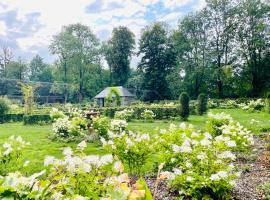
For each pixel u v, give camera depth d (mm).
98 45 59156
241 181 6484
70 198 2898
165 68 54250
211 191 5359
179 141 7051
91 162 4148
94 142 12672
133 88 56594
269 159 8320
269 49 44688
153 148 7121
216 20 47031
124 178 3104
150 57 54594
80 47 56375
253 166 7859
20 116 26125
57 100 55812
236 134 9750
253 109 27734
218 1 46031
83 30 57844
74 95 59594
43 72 78375
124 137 7113
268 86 44188
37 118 22797
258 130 14953
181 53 49031
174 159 6328
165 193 5691
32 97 26062
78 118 15000
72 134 13438
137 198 2291
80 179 3787
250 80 46281
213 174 5215
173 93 50312
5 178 2607
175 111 23750
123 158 6949
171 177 5457
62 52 56688
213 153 6031
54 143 12672
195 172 5621
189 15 48281
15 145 7793
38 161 8906
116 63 58594
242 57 46000
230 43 46719
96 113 17172
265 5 44469
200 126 18344
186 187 5438
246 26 45469
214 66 46719
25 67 64125
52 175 3721
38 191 2572
